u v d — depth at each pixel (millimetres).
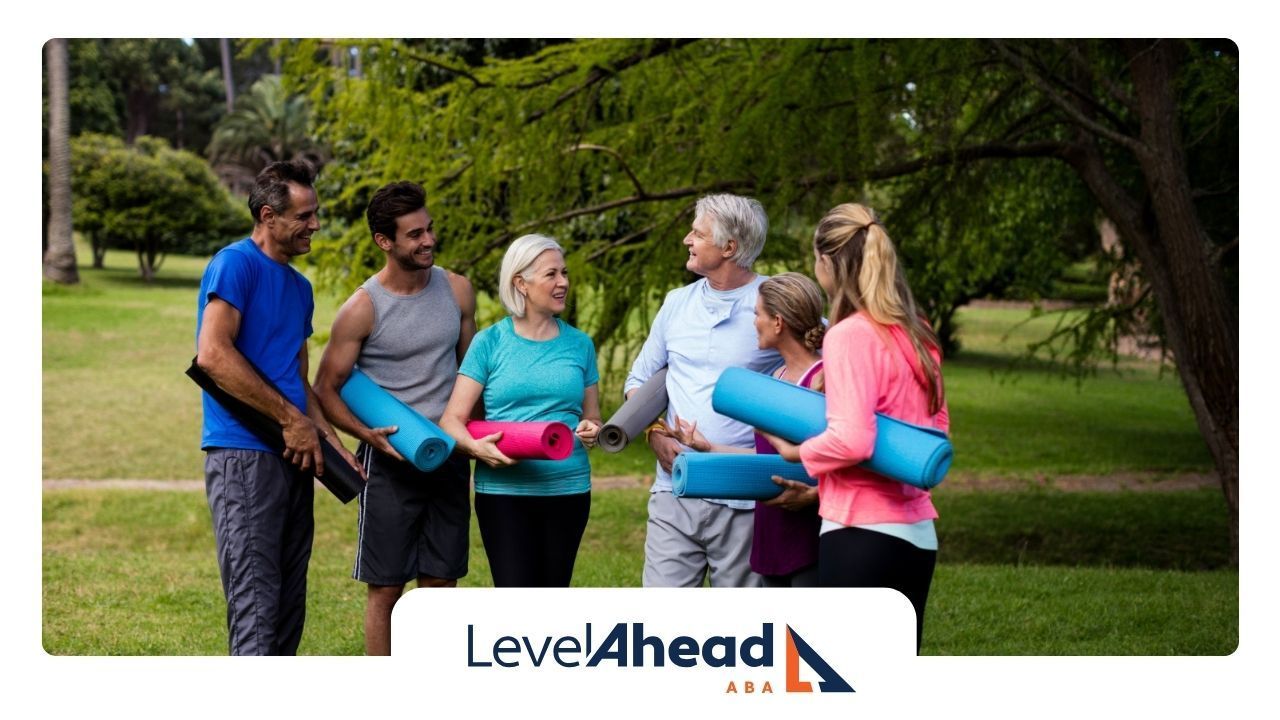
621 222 9266
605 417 8422
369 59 7730
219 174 43812
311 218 3852
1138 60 7773
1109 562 8984
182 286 31609
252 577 3758
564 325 4035
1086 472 13047
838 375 2992
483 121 7707
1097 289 20625
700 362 3867
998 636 5840
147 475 12789
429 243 3967
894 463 2955
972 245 9086
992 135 8492
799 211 7883
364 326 4008
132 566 7344
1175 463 13602
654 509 3982
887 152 8234
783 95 7297
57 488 11930
